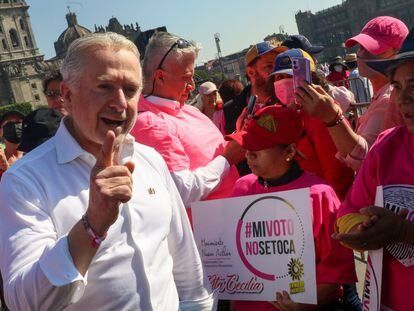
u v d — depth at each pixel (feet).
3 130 20.08
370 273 7.80
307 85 10.16
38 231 7.14
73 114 7.70
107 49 7.45
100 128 7.56
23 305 6.80
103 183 6.46
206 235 10.21
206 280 9.23
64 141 7.79
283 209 9.39
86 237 6.55
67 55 7.63
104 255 7.39
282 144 9.68
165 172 8.90
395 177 7.70
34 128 14.23
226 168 11.53
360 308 9.93
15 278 6.82
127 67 7.52
